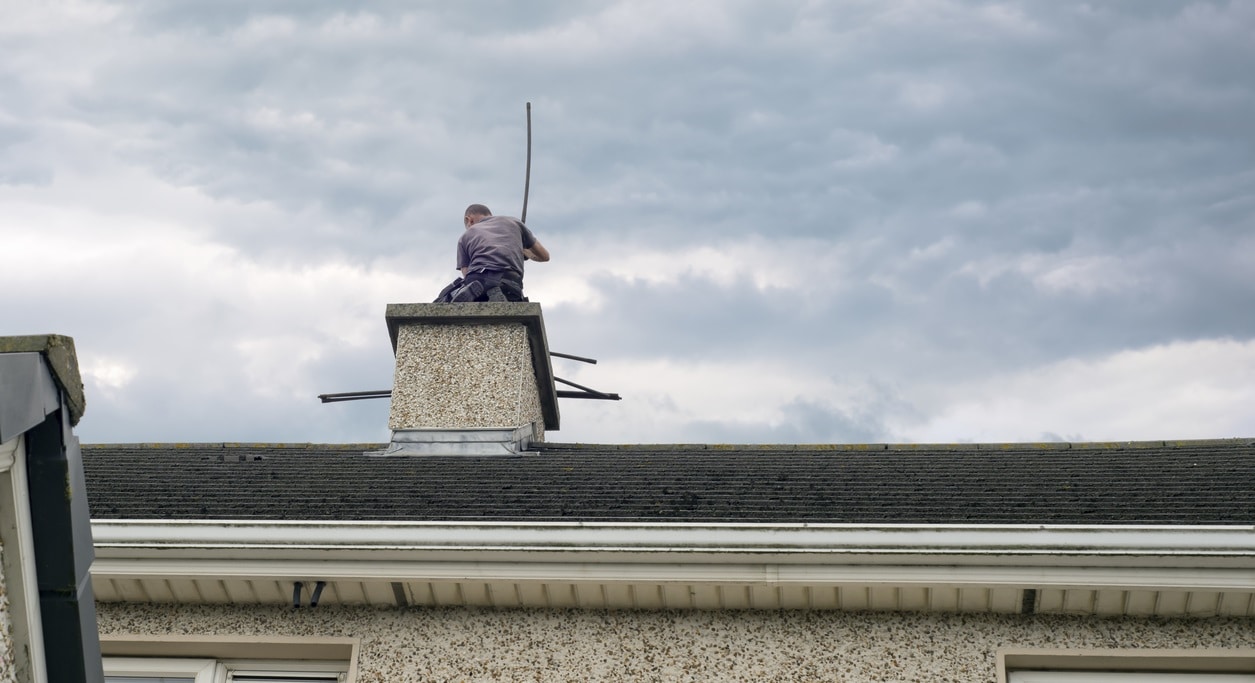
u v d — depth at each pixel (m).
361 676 12.79
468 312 20.36
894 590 12.55
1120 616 12.55
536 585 12.83
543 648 12.87
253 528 12.90
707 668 12.60
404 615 13.19
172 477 16.77
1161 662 12.34
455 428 19.45
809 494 15.15
